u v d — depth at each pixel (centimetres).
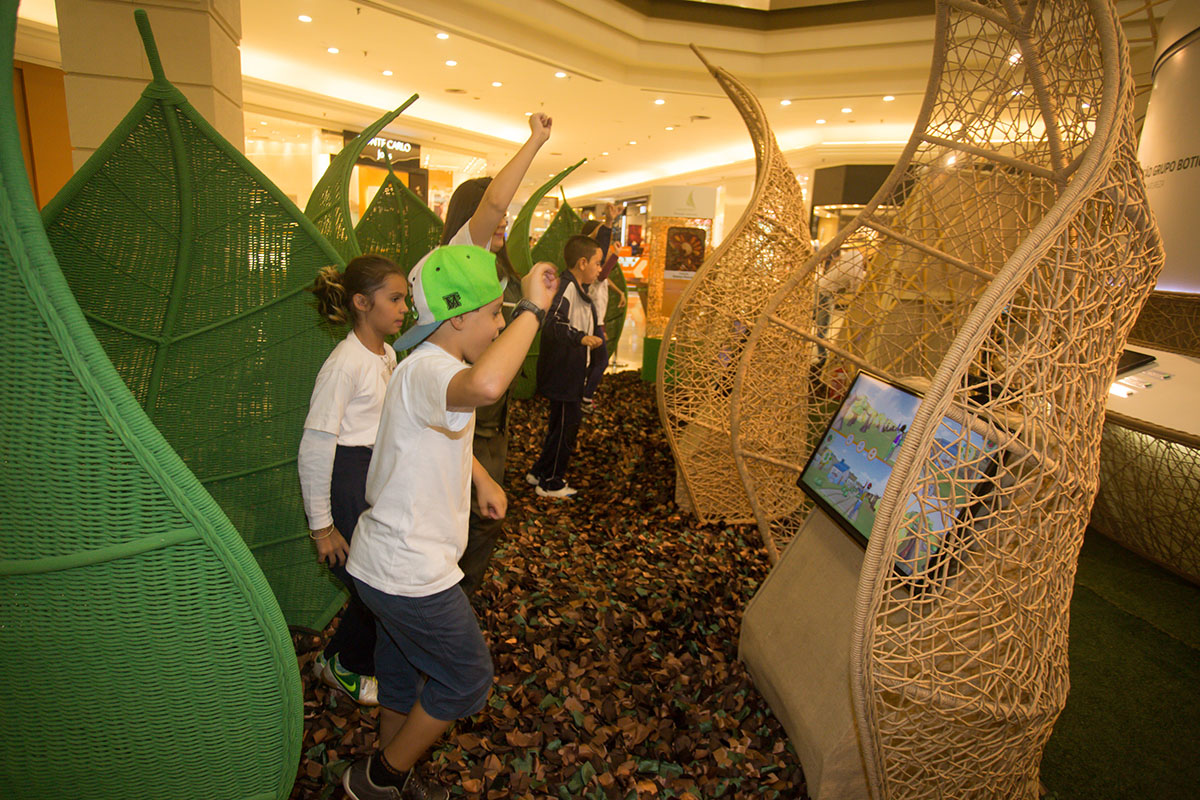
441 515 137
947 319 266
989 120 216
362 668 192
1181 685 236
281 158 1144
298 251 199
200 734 122
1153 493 320
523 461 447
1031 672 151
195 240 192
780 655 203
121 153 178
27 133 720
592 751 182
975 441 162
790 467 308
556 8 791
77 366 98
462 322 135
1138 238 142
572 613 252
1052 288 133
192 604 113
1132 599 301
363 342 177
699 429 357
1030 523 148
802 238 327
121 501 105
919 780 160
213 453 206
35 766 117
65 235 177
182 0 338
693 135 1328
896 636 147
